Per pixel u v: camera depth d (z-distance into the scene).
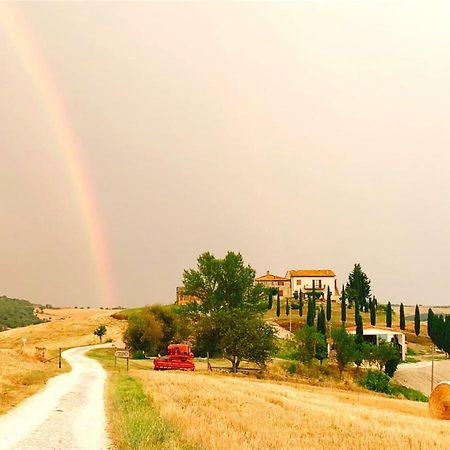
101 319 149.12
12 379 32.28
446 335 105.50
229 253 77.25
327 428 18.78
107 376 40.91
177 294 108.19
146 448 13.08
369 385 71.06
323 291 153.38
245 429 16.44
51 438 15.30
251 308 76.56
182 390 29.12
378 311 148.12
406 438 17.66
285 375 68.31
